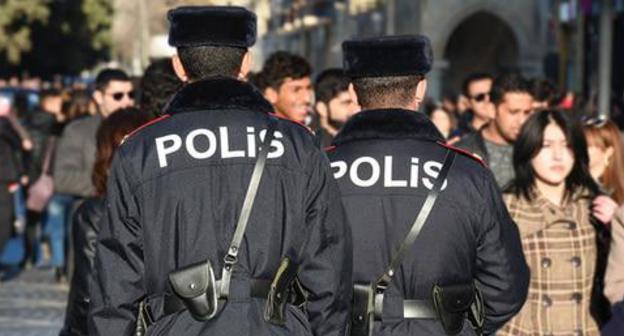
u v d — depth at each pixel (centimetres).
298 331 565
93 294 568
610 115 2305
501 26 5500
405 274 620
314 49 7169
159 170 564
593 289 788
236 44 583
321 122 1180
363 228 622
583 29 2758
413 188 622
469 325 637
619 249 762
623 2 2652
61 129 1903
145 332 566
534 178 796
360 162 630
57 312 1623
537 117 793
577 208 791
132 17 7475
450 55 5656
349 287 577
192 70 585
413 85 641
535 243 782
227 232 560
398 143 632
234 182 562
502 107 1018
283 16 7838
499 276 631
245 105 577
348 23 6253
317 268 566
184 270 556
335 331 569
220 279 557
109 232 568
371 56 639
